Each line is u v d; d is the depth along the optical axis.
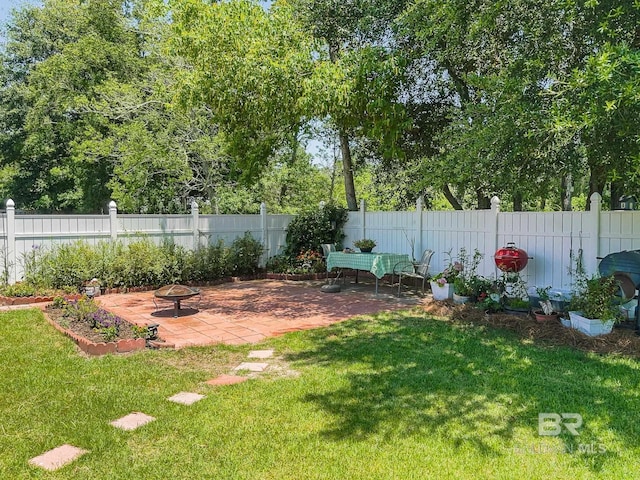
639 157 4.91
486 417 3.42
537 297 6.71
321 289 9.70
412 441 3.07
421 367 4.58
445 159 7.74
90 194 19.75
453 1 6.99
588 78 4.74
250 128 9.52
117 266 9.33
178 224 10.73
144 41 18.84
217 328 6.41
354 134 11.98
